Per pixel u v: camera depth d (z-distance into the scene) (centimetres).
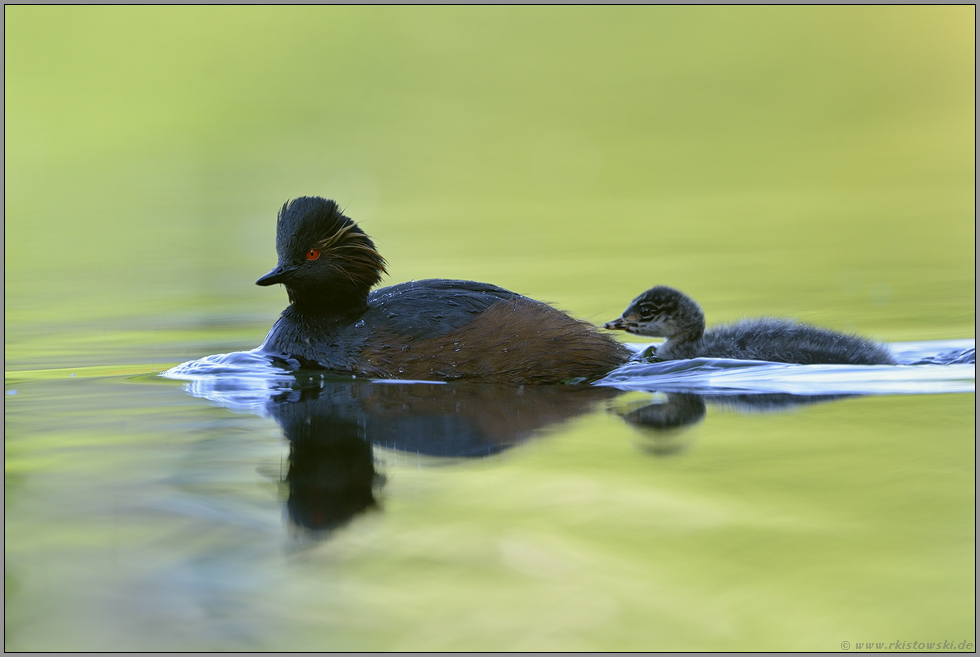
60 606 748
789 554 792
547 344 1370
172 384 1385
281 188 3288
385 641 700
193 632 714
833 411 1158
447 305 1431
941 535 816
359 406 1246
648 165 3712
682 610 723
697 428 1109
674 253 2405
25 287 2214
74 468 1022
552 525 854
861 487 915
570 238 2622
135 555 827
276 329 1537
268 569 800
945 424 1093
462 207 3097
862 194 3128
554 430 1122
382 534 850
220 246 2620
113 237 2719
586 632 702
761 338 1487
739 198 3150
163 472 1009
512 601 742
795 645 682
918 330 1628
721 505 885
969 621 699
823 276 2112
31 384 1392
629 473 968
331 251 1459
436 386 1359
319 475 994
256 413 1222
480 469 993
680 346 1565
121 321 1870
